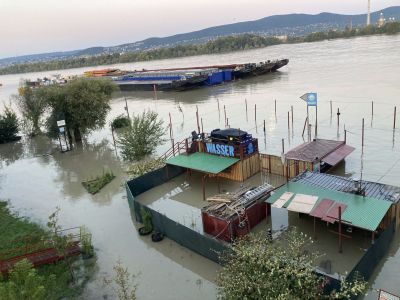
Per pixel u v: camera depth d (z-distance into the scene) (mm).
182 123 54844
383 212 19656
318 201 21734
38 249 23281
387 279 17875
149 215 24297
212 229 22969
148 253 22234
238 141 30172
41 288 15492
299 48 198750
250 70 96500
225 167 29078
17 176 40750
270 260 15727
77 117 48438
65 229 25844
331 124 45000
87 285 19719
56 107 48812
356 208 20391
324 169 30797
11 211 30984
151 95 90688
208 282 19094
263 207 24328
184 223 25641
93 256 22438
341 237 21453
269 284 14406
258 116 53312
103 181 34469
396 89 59875
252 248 16750
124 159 41062
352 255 19844
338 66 97750
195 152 33094
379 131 40219
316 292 14750
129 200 28250
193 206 28094
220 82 94125
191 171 34344
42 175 40000
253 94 72500
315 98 36781
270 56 165125
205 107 65500
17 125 59406
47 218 28766
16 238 25578
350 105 52938
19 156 48969
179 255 21719
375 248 18328
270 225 23828
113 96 96938
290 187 23953
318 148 31109
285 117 50969
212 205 23844
